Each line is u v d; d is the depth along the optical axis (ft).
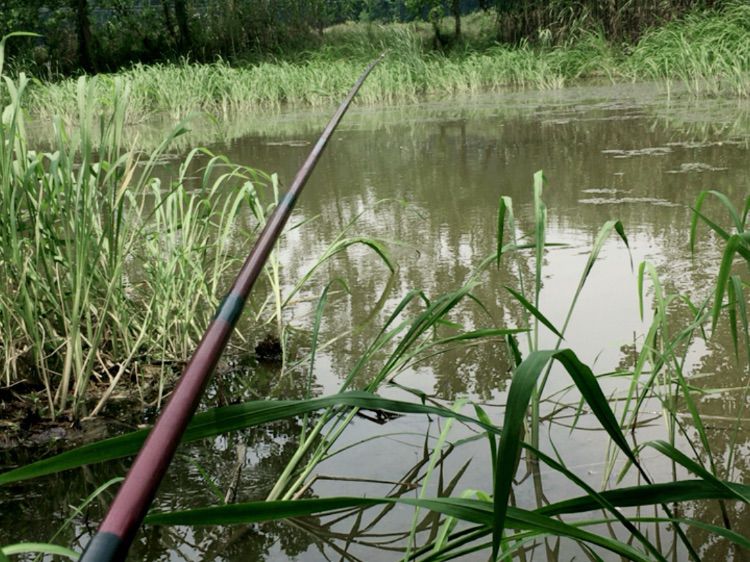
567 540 5.07
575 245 12.34
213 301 10.15
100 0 71.00
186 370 1.49
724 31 37.42
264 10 70.38
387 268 11.93
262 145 27.71
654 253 11.57
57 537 5.49
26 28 64.23
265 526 5.49
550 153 21.48
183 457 6.63
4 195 7.98
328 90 46.42
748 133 22.00
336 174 20.65
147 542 5.34
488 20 67.36
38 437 7.25
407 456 6.37
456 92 46.91
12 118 7.93
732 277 5.66
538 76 45.55
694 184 16.01
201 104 46.57
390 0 90.33
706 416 6.79
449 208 15.70
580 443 6.44
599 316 9.21
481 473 6.03
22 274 7.80
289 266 12.49
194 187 19.75
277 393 7.88
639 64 43.47
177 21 71.51
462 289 6.23
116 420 7.59
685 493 3.06
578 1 54.70
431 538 5.26
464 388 7.66
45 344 8.80
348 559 4.99
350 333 9.48
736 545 4.96
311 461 5.60
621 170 18.17
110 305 8.93
